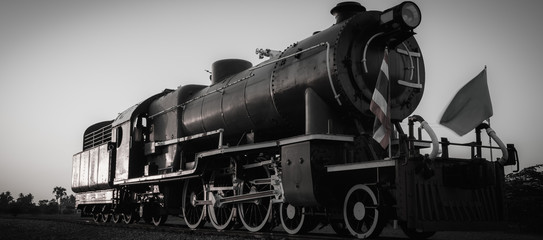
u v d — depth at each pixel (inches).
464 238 375.6
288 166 334.6
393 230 510.6
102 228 489.4
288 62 369.1
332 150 326.6
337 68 319.0
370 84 330.0
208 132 460.4
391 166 290.2
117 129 624.1
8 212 1389.0
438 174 295.7
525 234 446.0
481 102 332.5
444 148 311.6
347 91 320.5
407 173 280.8
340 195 329.7
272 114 380.2
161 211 514.0
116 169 611.5
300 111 355.9
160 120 561.6
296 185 325.7
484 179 292.2
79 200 762.2
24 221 659.4
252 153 398.0
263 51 410.6
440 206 292.2
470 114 330.3
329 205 320.5
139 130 583.5
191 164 479.8
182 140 500.1
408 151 284.0
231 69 494.0
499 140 320.5
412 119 296.4
